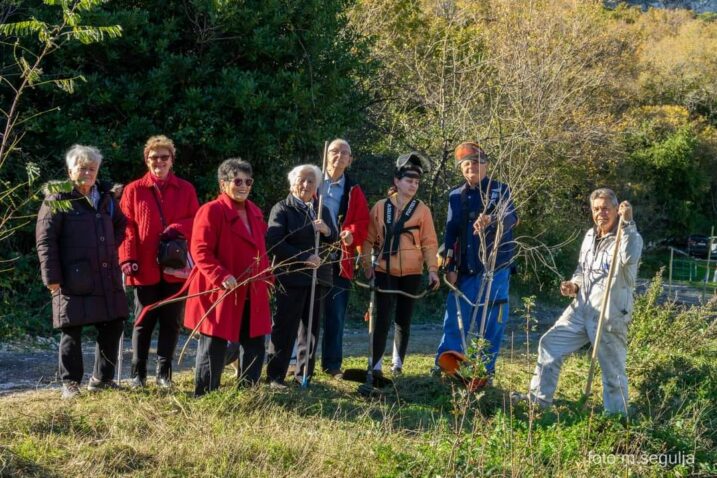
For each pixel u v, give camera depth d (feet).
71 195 20.58
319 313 24.08
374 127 53.98
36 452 16.28
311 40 42.91
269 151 40.70
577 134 66.13
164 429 18.10
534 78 56.85
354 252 25.68
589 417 20.04
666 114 127.24
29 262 37.11
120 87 38.50
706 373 27.32
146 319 22.34
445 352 23.90
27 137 38.29
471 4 71.97
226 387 21.44
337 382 24.38
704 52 152.35
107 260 20.94
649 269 113.19
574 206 71.46
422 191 53.36
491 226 25.08
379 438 18.40
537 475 17.01
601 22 84.64
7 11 36.76
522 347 37.65
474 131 48.14
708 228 131.03
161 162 22.47
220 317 20.49
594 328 22.18
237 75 40.16
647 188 103.45
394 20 62.28
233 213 20.88
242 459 16.78
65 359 21.04
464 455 16.97
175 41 41.19
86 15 36.45
